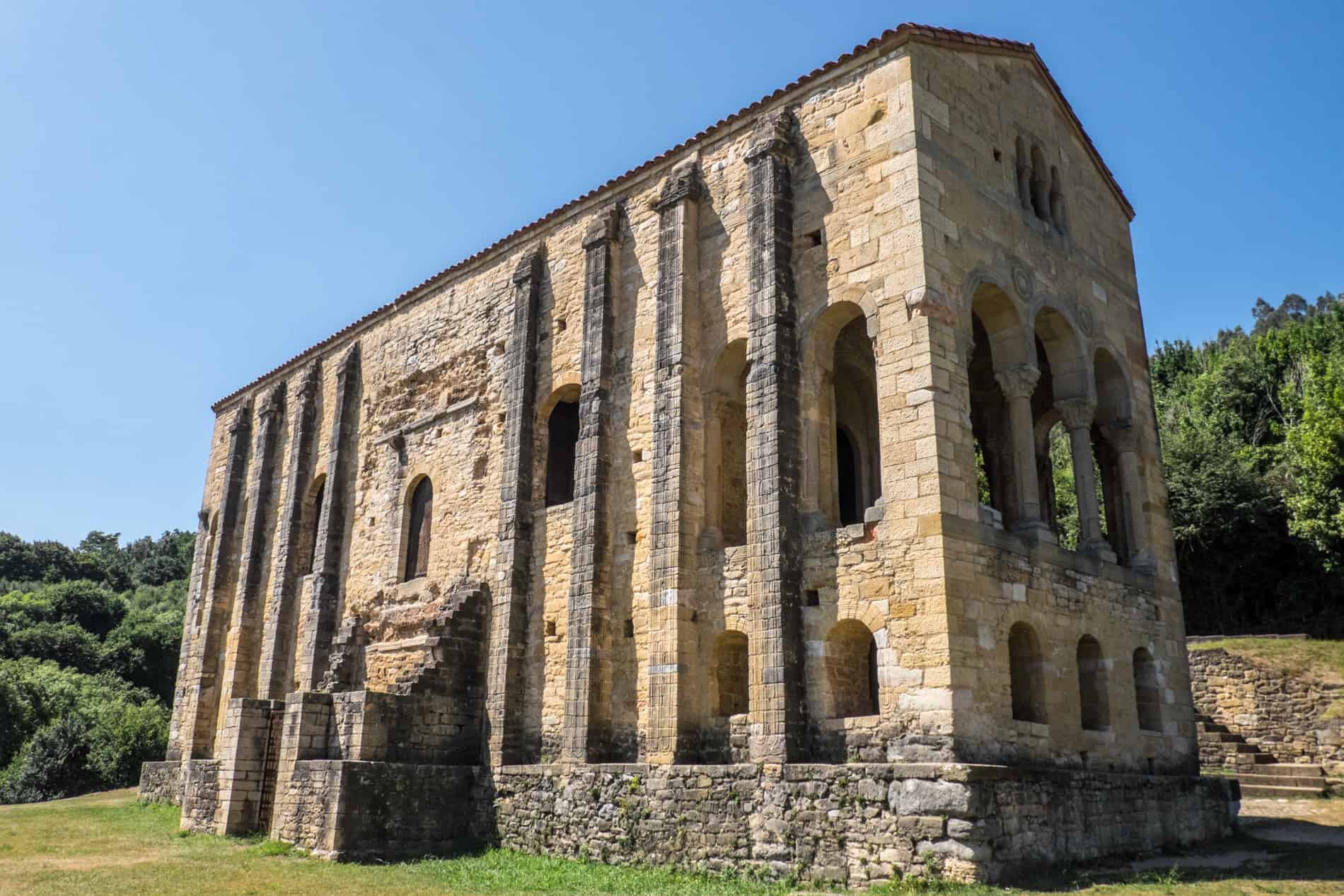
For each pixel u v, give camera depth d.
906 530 18.78
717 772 19.38
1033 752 18.80
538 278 28.88
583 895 17.14
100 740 48.97
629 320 25.77
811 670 19.69
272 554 37.84
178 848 23.84
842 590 19.58
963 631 17.98
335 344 37.62
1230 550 46.25
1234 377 56.03
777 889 17.05
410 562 31.39
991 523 19.42
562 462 29.19
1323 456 40.00
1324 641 36.53
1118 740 21.53
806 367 21.48
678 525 22.28
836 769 17.61
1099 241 26.89
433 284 33.06
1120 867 18.02
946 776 16.22
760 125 23.50
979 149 22.55
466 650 26.67
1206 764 32.69
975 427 28.81
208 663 38.72
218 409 45.06
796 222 22.48
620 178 26.94
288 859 22.06
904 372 19.61
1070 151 26.59
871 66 21.95
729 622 21.34
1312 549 42.88
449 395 31.17
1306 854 19.55
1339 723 31.81
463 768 24.72
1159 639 24.12
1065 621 20.80
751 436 21.30
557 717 24.66
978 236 21.64
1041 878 16.33
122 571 111.06
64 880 19.14
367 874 19.92
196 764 28.11
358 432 35.09
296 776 23.91
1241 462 47.81
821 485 20.86
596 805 21.44
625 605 23.75
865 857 16.83
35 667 69.12
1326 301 120.94
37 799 45.31
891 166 20.92
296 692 25.31
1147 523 25.34
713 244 24.14
